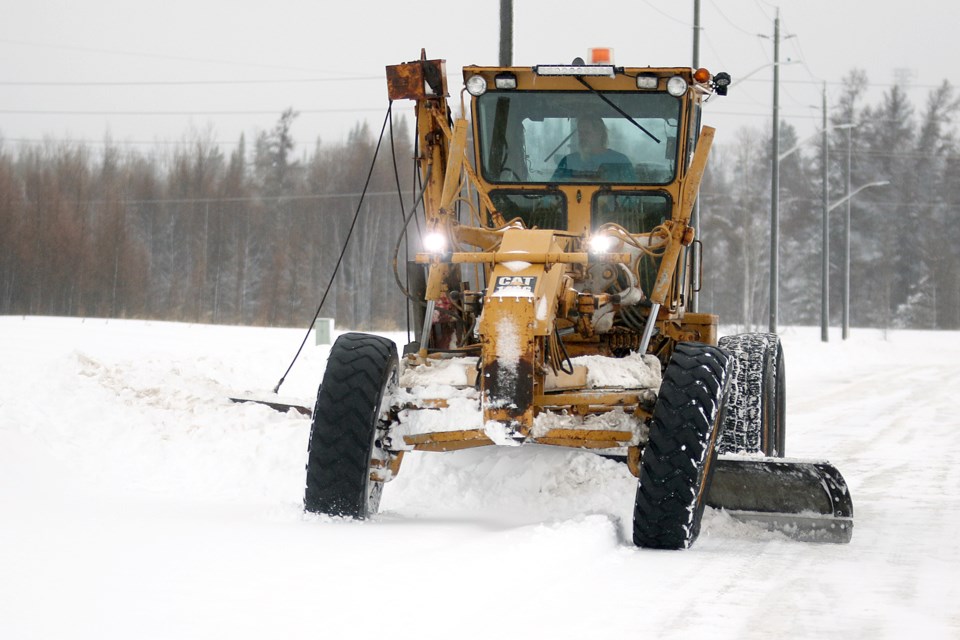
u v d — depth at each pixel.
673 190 26.03
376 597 15.27
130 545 18.00
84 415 29.09
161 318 196.88
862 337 167.50
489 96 26.42
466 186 26.89
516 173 26.50
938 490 29.36
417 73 25.55
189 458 26.66
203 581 15.84
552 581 16.77
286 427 27.91
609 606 15.58
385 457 21.05
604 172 26.25
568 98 26.19
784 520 21.73
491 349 19.67
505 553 18.03
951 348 128.75
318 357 55.97
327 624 13.96
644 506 19.45
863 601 16.59
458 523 20.53
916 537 22.42
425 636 13.64
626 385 21.16
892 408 54.50
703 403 19.53
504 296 19.92
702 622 14.99
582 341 23.98
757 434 25.69
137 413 29.47
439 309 24.77
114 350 63.03
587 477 22.67
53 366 32.91
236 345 74.19
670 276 23.53
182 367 40.78
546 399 20.28
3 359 51.25
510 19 61.31
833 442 40.62
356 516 20.25
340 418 20.06
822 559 19.73
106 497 23.31
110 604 14.58
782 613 15.71
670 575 17.73
